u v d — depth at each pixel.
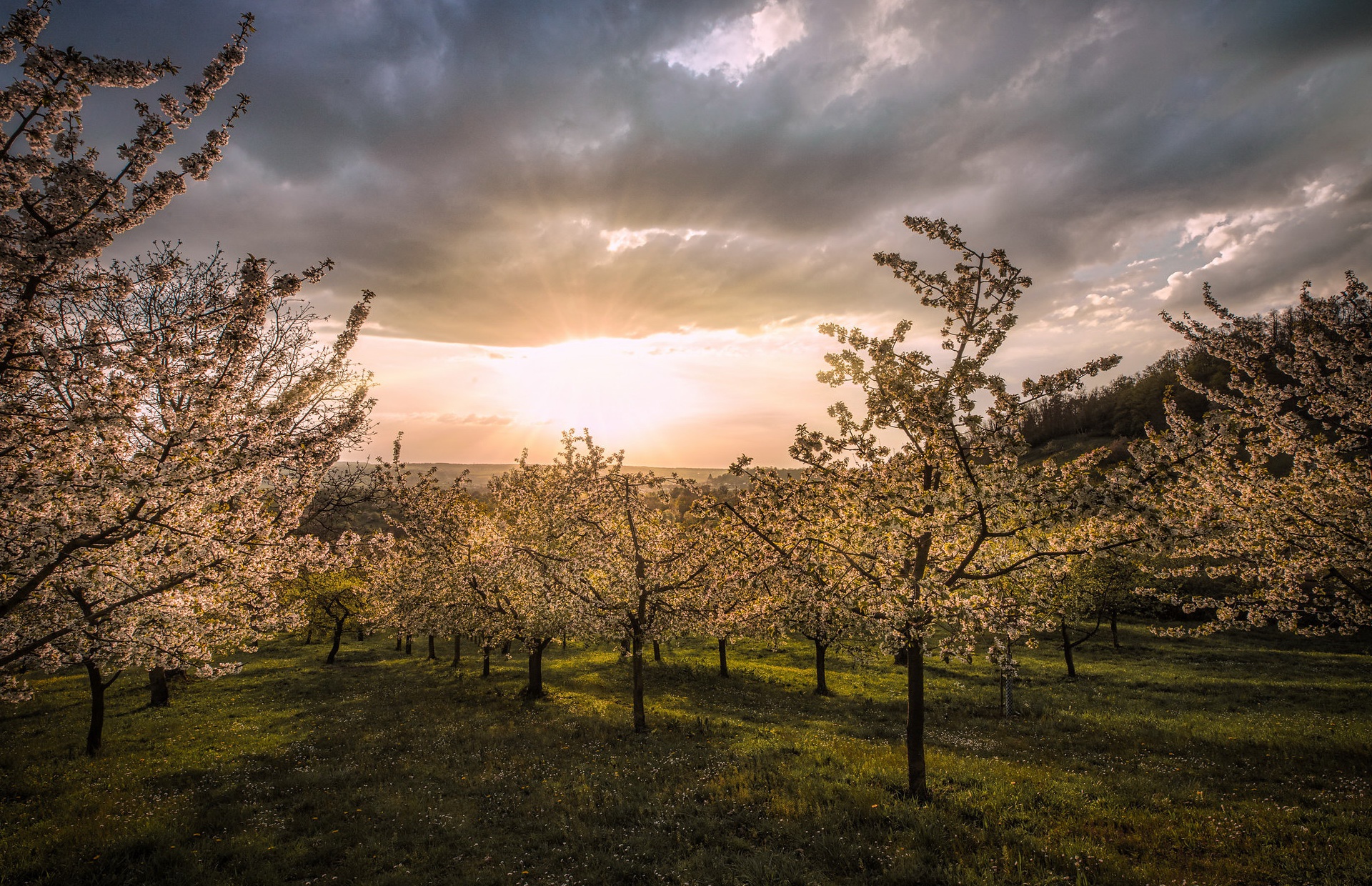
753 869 8.66
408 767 14.22
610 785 12.78
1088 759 14.70
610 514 20.97
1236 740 15.46
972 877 8.00
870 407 11.82
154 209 7.77
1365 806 10.05
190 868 8.91
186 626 11.46
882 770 13.09
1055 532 10.52
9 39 6.20
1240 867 7.96
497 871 8.95
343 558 13.38
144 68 6.93
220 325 9.05
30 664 10.42
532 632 24.20
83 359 8.17
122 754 16.14
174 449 8.95
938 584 10.84
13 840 9.94
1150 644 39.56
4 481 7.80
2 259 6.58
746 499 13.80
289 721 20.78
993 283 11.84
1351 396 12.38
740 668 33.78
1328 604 13.09
